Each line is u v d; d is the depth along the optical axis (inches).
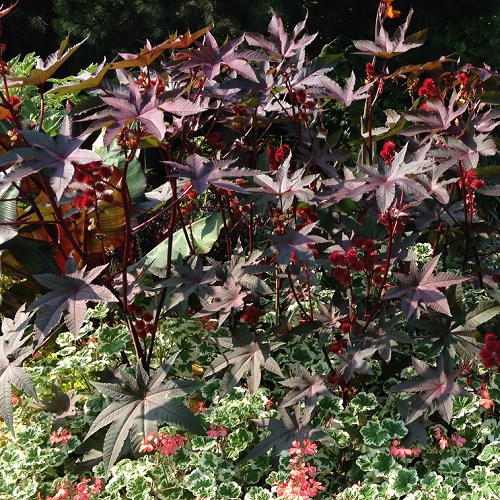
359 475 124.4
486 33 286.7
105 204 151.6
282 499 115.2
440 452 124.9
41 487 124.7
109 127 109.2
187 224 156.4
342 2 309.6
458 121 137.9
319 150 142.9
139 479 119.9
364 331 127.6
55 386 134.6
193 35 118.3
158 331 142.1
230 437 125.6
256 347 127.8
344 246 130.6
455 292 125.6
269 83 135.4
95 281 132.7
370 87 141.9
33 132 111.3
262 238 168.4
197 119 130.0
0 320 156.1
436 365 126.9
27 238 152.8
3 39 358.0
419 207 142.3
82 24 324.2
